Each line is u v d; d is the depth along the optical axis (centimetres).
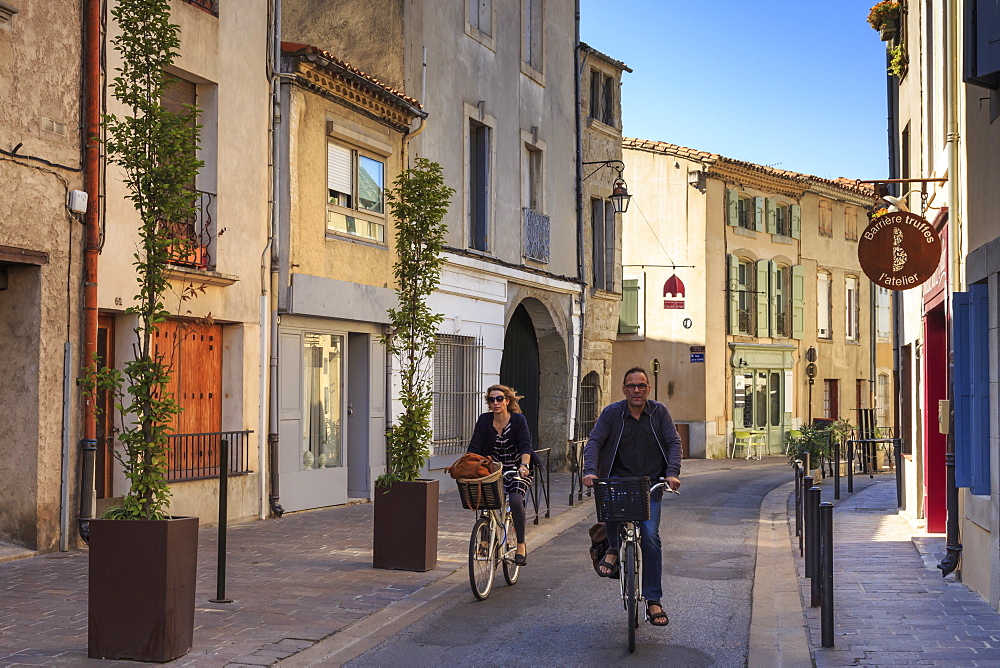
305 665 718
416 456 1120
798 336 4019
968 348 997
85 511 1178
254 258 1527
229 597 926
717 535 1445
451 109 2109
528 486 1045
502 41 2323
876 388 4503
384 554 1098
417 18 2003
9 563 1070
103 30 1228
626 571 782
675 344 3622
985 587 940
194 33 1405
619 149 2939
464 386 2142
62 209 1170
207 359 1462
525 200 2452
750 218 3822
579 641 797
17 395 1141
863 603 926
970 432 990
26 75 1124
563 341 2597
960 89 1106
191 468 1414
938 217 1254
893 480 2523
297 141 1606
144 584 697
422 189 1165
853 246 4381
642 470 814
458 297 2095
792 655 738
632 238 3697
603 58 2820
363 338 1819
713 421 3603
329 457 1739
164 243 743
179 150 749
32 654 708
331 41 1992
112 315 1299
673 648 777
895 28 1736
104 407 1284
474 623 857
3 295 1151
